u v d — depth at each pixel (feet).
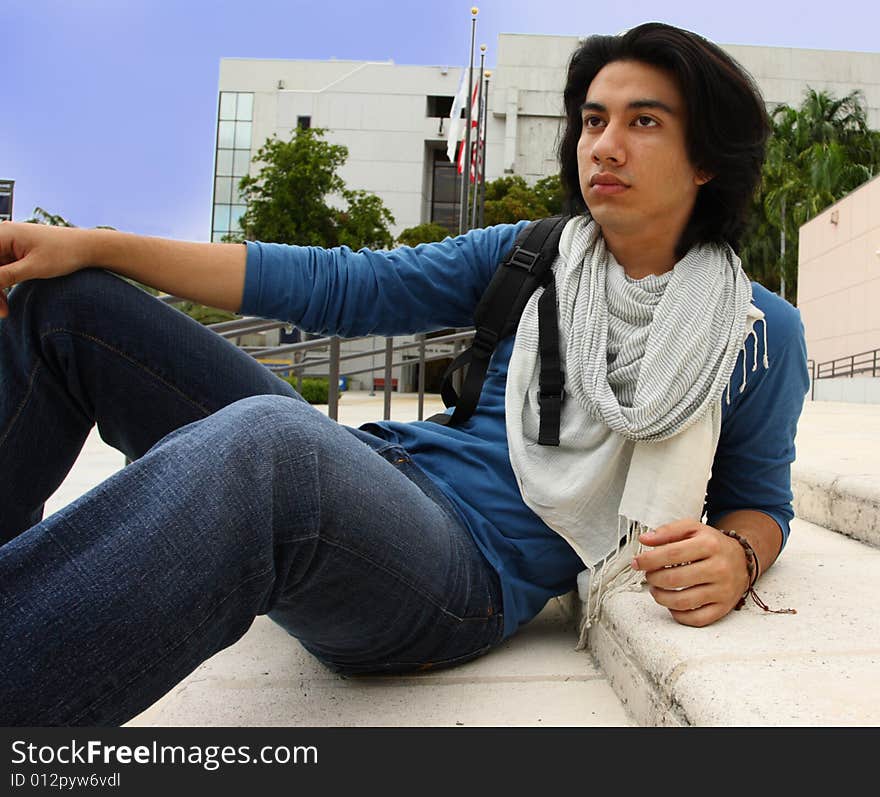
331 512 3.82
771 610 4.77
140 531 3.12
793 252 102.83
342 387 88.02
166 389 4.77
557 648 5.44
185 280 4.95
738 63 4.59
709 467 4.75
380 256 5.40
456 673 4.98
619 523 4.77
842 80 124.98
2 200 45.29
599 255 4.96
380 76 120.06
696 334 4.53
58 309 4.52
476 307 5.61
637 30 4.57
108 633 2.99
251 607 3.55
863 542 7.30
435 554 4.42
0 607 2.92
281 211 88.48
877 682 3.70
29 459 4.74
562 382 4.87
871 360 63.52
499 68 118.83
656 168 4.52
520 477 4.87
